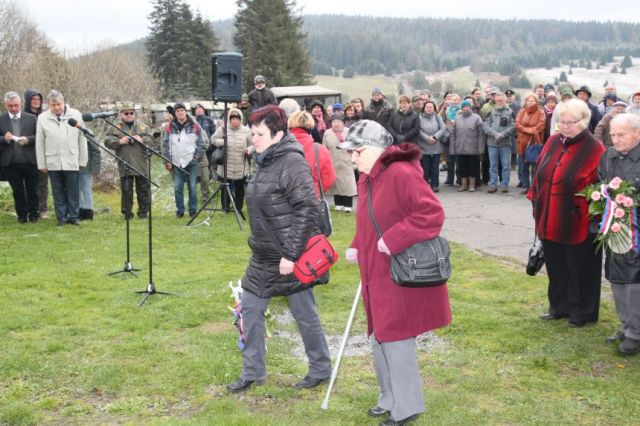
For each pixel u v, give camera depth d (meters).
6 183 12.63
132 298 6.86
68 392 4.78
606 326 5.94
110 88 26.48
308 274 4.42
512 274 7.66
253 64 54.69
